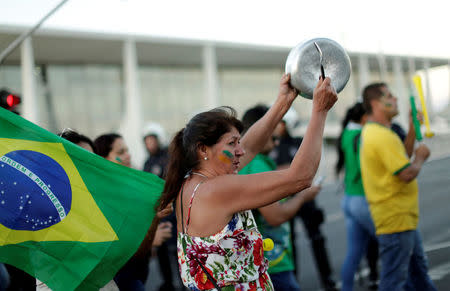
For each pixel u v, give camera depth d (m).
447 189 6.74
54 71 25.75
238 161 2.18
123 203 2.70
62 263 2.56
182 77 30.31
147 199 2.75
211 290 2.04
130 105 24.36
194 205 2.05
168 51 26.30
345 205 4.65
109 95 27.11
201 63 29.66
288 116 5.81
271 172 2.02
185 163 2.20
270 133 2.53
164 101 29.53
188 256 2.08
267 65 32.66
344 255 6.47
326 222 9.02
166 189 2.21
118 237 2.65
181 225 2.12
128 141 24.98
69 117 25.97
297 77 2.21
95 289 2.60
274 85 34.38
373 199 3.75
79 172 2.64
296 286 3.35
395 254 3.68
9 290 3.12
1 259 2.49
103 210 2.65
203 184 2.06
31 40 21.47
